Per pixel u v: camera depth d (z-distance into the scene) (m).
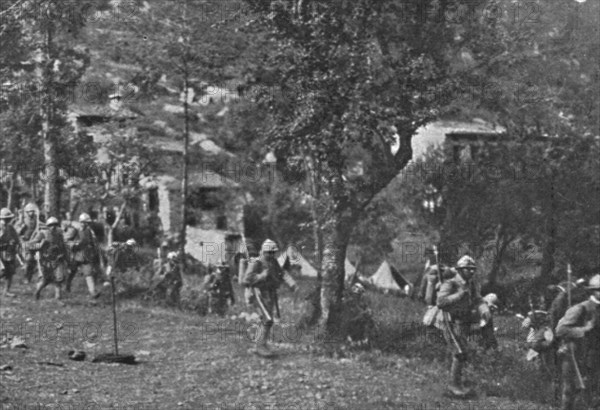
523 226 32.00
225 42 38.62
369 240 35.28
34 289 22.38
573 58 32.12
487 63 20.81
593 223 32.16
